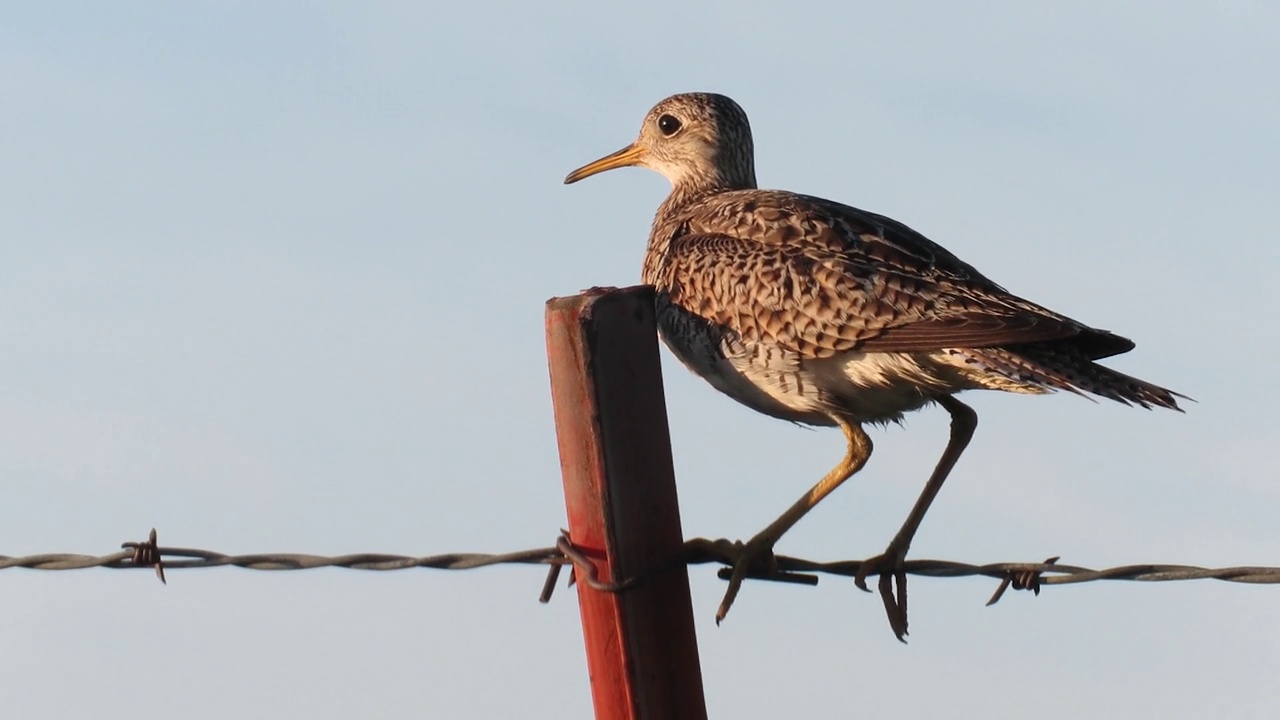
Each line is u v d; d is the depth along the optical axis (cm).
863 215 1296
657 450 885
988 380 1147
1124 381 1084
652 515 882
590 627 886
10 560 1052
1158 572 969
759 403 1272
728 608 1067
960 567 1043
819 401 1228
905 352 1162
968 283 1188
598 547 875
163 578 1037
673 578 891
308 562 1020
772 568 1066
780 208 1287
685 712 888
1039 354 1122
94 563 1036
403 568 1002
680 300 1288
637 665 877
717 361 1269
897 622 1175
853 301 1184
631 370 879
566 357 874
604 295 875
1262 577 942
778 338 1217
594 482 871
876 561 1117
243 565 1031
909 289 1175
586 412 870
